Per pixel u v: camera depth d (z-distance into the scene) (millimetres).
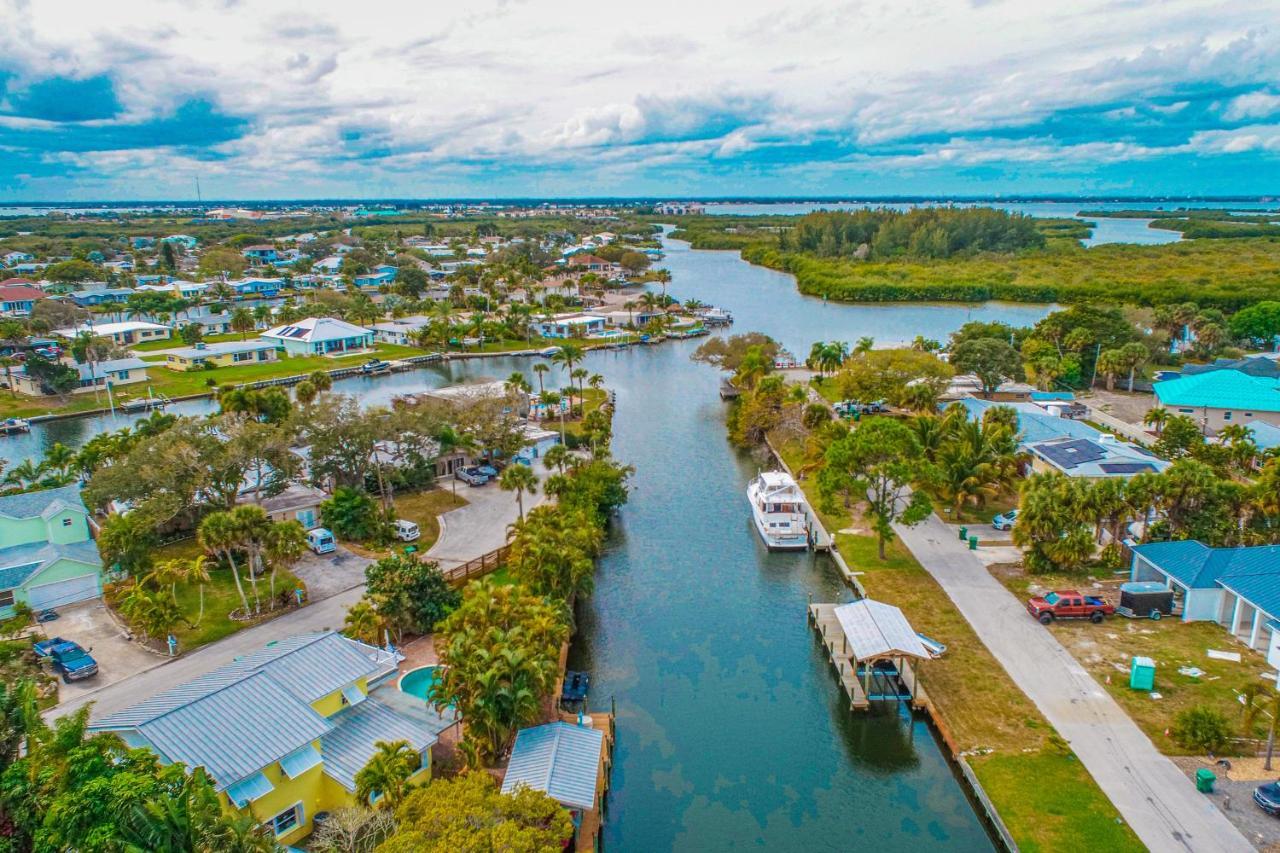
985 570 68375
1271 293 198500
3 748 33750
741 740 50188
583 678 54531
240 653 54719
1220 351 149375
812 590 69250
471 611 47875
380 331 196625
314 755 39094
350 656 44906
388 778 36594
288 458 78375
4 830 30141
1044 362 134000
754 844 42000
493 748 43688
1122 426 109375
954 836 41875
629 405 136375
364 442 81312
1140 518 69750
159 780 28797
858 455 69625
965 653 55000
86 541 69312
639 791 46000
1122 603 59625
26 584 60000
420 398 109062
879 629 53562
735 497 92188
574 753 42594
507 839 29594
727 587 70062
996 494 81500
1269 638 55062
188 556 70500
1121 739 45344
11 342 159750
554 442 107000
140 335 187625
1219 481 66562
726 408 134250
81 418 128500
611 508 85375
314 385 117625
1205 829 38312
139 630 57688
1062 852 37500
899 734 50250
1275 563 56875
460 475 92625
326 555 71000
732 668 57969
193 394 140750
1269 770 42250
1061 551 65438
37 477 86688
